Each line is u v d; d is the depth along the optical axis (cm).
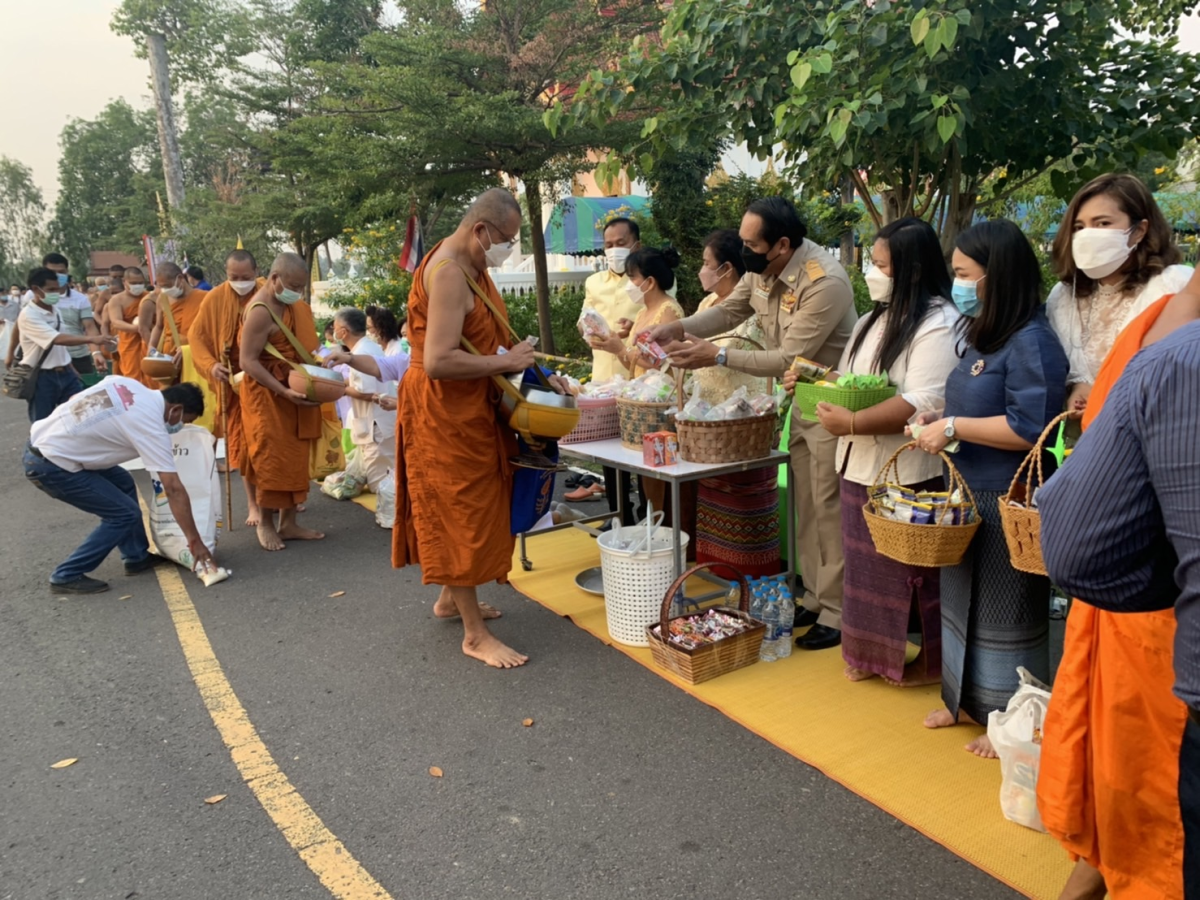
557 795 263
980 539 265
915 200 517
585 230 1187
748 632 340
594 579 449
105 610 429
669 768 276
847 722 299
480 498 345
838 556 355
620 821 249
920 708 308
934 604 313
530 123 841
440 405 334
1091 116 446
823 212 983
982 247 246
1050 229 959
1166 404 112
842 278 340
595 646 370
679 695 324
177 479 452
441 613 404
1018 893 214
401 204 934
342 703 327
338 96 1102
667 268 455
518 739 297
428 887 225
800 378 323
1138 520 119
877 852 232
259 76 1555
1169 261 234
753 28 438
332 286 1514
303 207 1393
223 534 555
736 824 246
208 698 333
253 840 247
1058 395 239
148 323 821
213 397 650
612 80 505
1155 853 172
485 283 351
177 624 408
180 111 2650
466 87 906
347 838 246
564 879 226
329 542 534
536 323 1165
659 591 363
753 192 1094
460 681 342
